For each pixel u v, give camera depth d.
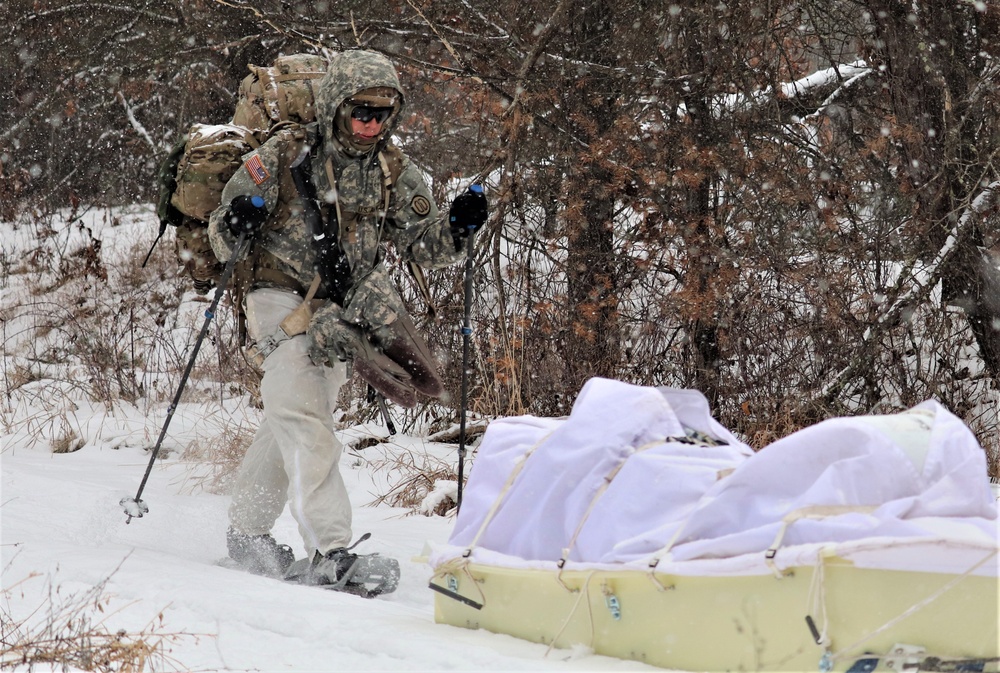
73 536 11.82
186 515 13.48
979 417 19.53
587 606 7.12
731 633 6.27
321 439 10.53
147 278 30.02
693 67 21.02
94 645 7.14
